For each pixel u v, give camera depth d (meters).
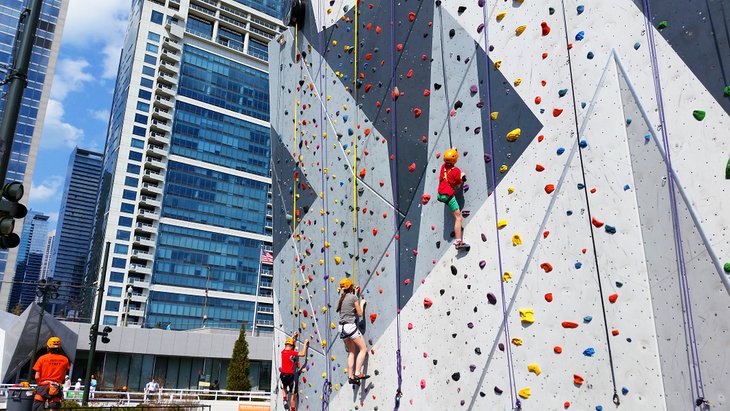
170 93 75.31
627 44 4.82
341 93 8.74
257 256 77.31
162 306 67.94
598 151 4.89
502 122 5.87
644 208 4.47
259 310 75.25
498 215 5.72
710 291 3.95
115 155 71.88
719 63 4.12
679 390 4.04
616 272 4.59
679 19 4.45
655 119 4.50
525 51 5.74
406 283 6.82
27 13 7.76
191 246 72.31
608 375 4.50
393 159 7.37
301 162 9.70
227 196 77.00
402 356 6.66
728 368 3.78
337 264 8.23
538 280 5.21
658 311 4.26
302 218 9.45
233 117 80.75
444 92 6.71
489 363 5.54
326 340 8.22
